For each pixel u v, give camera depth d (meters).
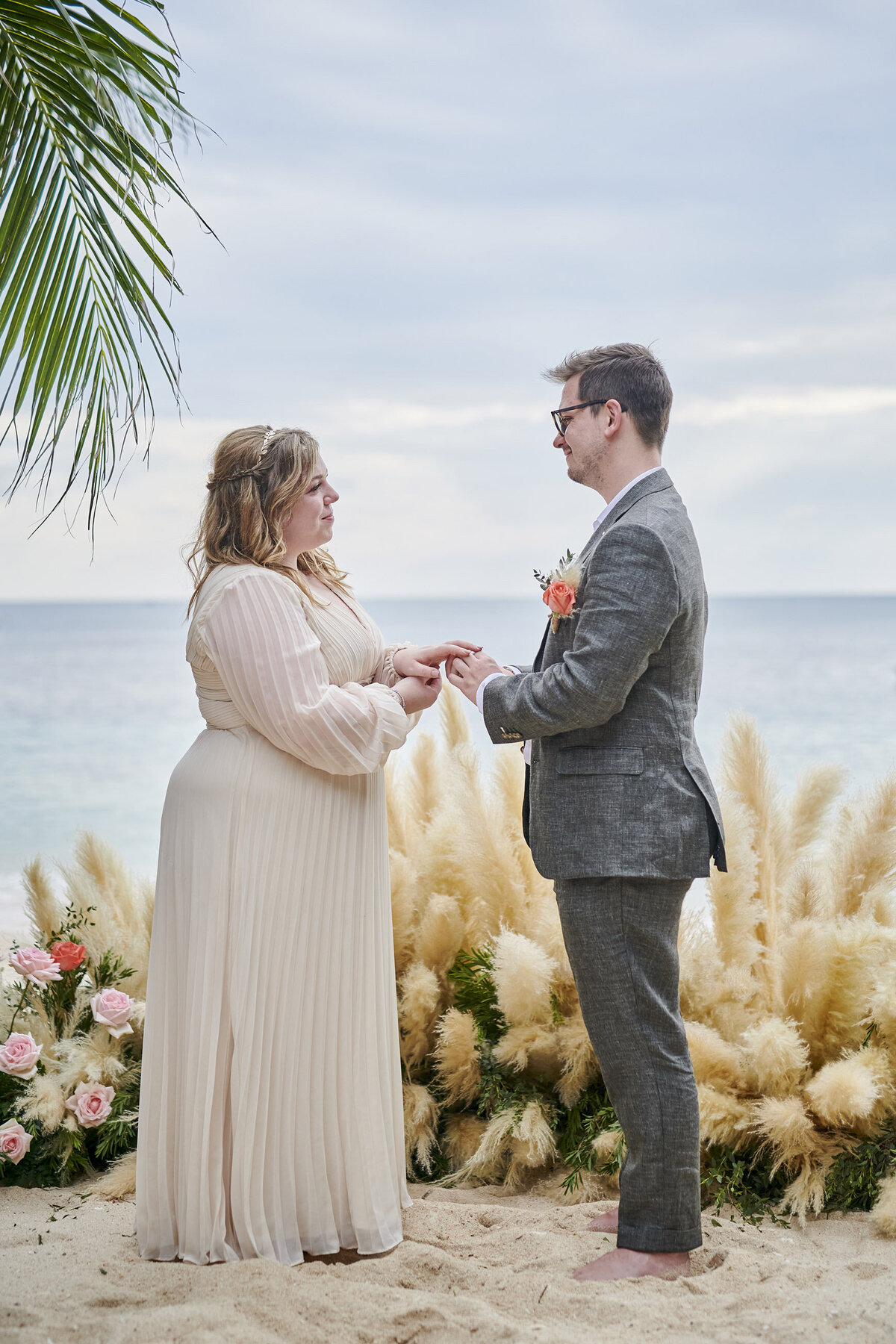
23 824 13.05
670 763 2.27
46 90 2.32
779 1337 1.90
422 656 2.53
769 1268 2.22
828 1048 2.87
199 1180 2.25
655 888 2.25
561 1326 1.98
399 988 3.24
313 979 2.34
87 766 17.98
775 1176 2.73
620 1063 2.27
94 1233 2.47
